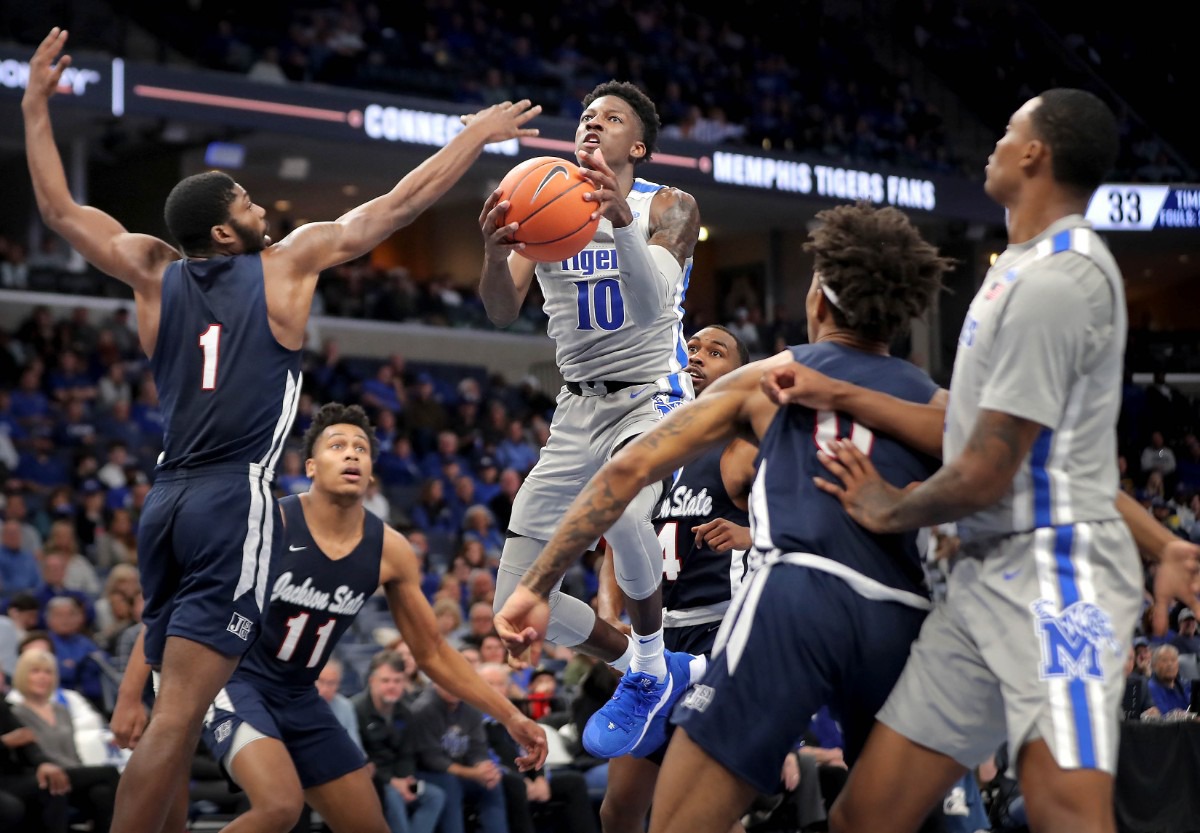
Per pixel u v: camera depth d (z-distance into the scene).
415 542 16.09
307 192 29.33
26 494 16.48
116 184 27.27
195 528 4.67
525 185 4.89
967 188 28.52
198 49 24.31
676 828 3.81
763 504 3.94
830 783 10.76
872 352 4.12
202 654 4.62
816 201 28.25
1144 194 29.48
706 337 6.65
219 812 9.42
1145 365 31.08
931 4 35.53
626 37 30.84
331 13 26.50
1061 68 34.78
